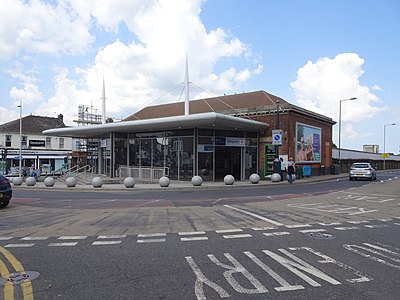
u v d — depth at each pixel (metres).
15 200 14.73
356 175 27.84
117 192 18.31
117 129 27.23
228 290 4.31
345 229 8.14
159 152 26.84
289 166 23.58
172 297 4.11
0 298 4.10
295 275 4.86
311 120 31.25
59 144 54.69
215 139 25.42
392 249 6.30
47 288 4.43
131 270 5.14
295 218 9.66
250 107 29.20
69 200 14.62
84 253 6.11
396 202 13.48
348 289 4.33
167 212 10.82
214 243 6.77
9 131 49.62
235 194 16.70
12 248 6.50
